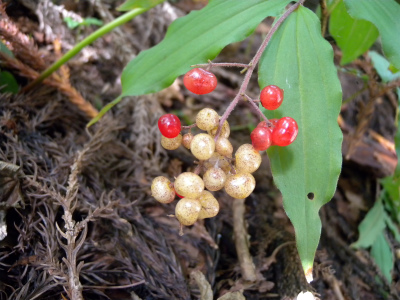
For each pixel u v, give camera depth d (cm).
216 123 7
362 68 15
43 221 9
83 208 10
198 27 10
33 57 12
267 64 9
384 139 18
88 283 9
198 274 10
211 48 9
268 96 7
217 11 10
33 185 9
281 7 9
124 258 10
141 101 14
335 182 8
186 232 11
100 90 15
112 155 12
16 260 9
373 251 13
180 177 7
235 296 10
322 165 8
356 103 18
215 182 7
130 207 11
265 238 12
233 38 9
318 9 12
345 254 13
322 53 8
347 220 15
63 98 13
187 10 20
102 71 15
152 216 11
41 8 14
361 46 13
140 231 11
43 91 13
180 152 13
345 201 15
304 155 8
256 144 7
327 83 8
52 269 8
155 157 13
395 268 13
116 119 13
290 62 9
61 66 13
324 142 8
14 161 10
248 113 17
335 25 13
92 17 16
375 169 16
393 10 9
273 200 13
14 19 14
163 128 7
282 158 8
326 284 11
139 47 17
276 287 11
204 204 8
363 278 12
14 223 9
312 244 8
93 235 10
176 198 12
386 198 15
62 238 9
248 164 7
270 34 8
